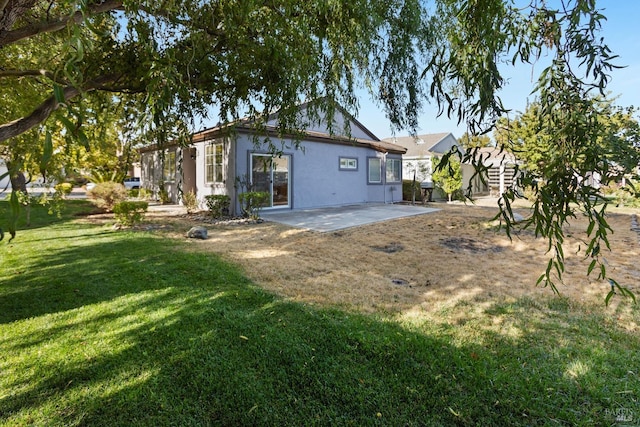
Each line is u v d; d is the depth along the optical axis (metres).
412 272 5.14
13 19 2.50
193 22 3.29
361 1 3.46
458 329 3.23
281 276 4.82
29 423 2.02
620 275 4.97
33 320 3.30
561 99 1.25
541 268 5.37
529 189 1.27
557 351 2.83
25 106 5.59
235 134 5.32
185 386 2.35
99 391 2.29
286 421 2.06
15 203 0.98
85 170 11.94
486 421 2.05
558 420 2.05
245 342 2.90
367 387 2.36
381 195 15.79
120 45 3.69
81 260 5.38
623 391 2.29
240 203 10.46
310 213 11.45
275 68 3.78
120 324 3.21
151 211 12.10
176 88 2.39
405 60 4.04
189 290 4.10
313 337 3.00
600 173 1.19
